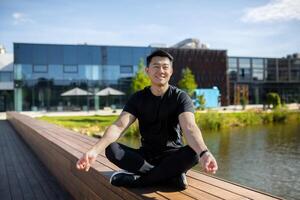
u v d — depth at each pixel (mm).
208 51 47562
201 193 2711
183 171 2725
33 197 5352
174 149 2896
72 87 40906
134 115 2955
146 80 32438
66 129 9898
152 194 2709
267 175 11117
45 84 39906
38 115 34156
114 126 2873
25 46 39219
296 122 31688
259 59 53250
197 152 2395
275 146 17250
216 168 2217
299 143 18109
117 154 2820
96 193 3801
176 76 45469
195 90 43844
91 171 3951
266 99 40281
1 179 6613
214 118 26156
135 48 43594
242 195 2631
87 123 24047
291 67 55594
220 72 48219
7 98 43750
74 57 41094
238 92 51406
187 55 46344
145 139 2988
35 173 7102
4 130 18000
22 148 11055
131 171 2859
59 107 40219
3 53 45969
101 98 42031
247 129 25719
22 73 39125
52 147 6703
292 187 9695
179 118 2717
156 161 2920
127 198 2867
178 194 2697
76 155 4793
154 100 2861
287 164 12797
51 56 40219
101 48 42219
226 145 17672
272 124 29891
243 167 12289
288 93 55375
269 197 2576
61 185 5945
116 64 42750
